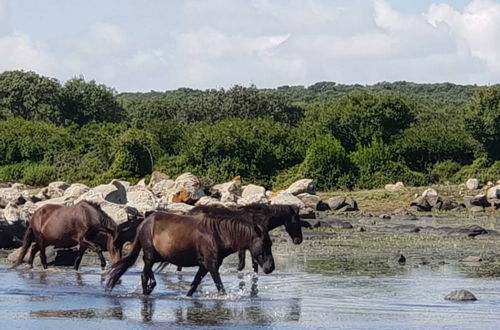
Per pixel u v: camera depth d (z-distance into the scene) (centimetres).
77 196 4047
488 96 6831
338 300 1811
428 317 1605
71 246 2347
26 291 1922
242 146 6225
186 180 4497
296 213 2172
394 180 6066
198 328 1481
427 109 9469
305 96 16488
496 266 2492
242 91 10625
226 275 2223
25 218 2989
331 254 2819
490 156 6806
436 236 3584
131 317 1588
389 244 3209
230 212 1820
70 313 1627
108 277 1966
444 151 6962
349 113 6844
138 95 18512
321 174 5994
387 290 1969
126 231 2306
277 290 1955
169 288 1980
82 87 10175
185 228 1814
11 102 9844
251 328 1484
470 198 5319
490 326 1516
